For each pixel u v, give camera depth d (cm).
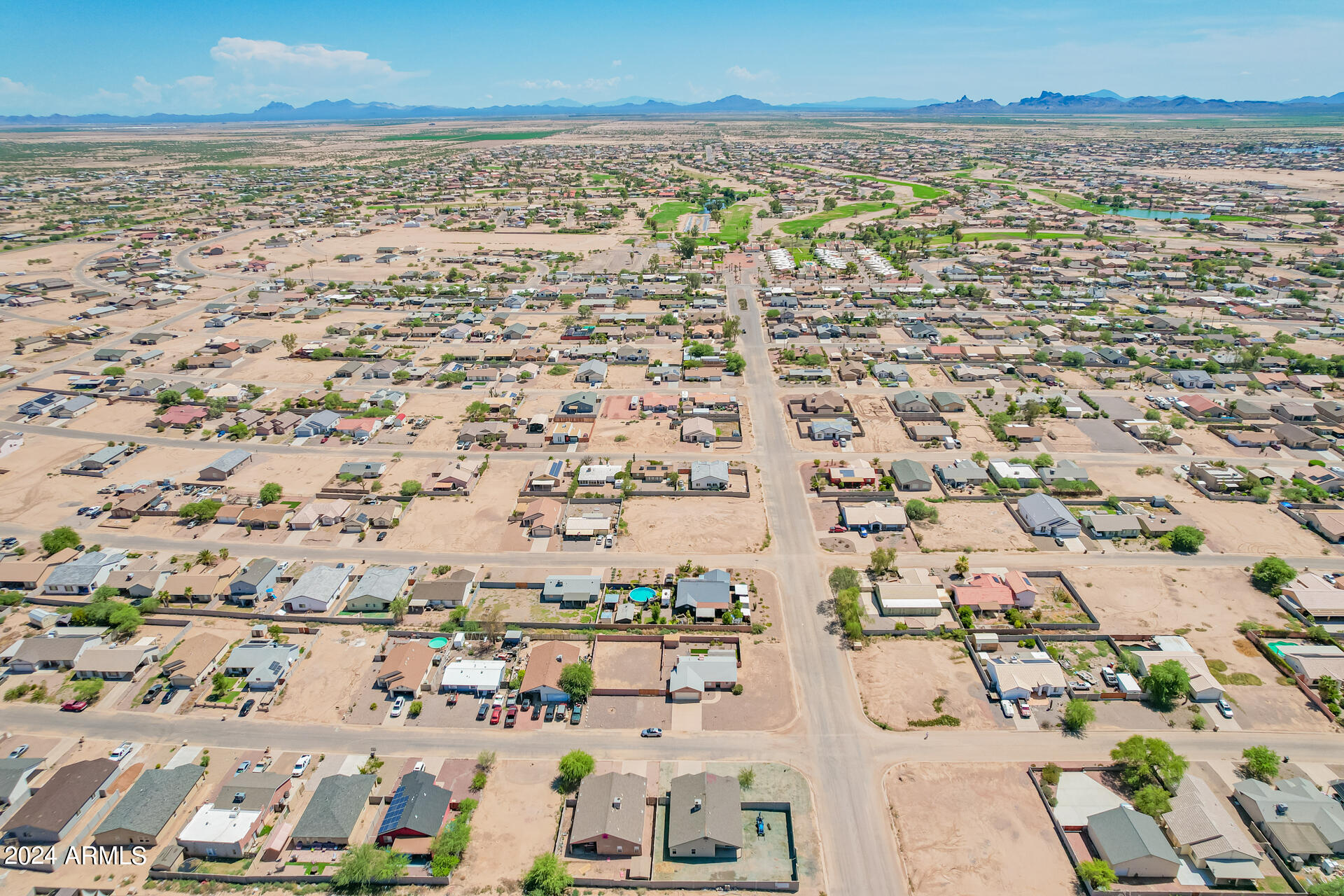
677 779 7788
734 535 12475
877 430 16100
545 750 8431
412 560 11812
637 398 17512
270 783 7788
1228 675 9412
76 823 7562
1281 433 15212
